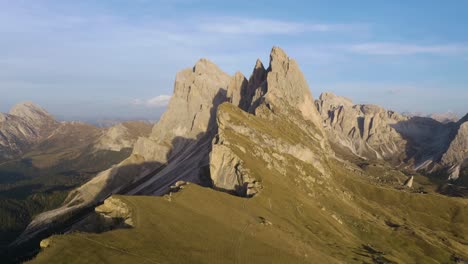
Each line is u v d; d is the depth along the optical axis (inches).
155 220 4638.3
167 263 3747.5
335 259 5890.8
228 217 5502.0
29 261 3526.1
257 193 7367.1
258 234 5152.6
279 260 4512.8
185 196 5703.7
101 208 4960.6
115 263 3572.8
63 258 3560.5
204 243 4389.8
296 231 6624.0
